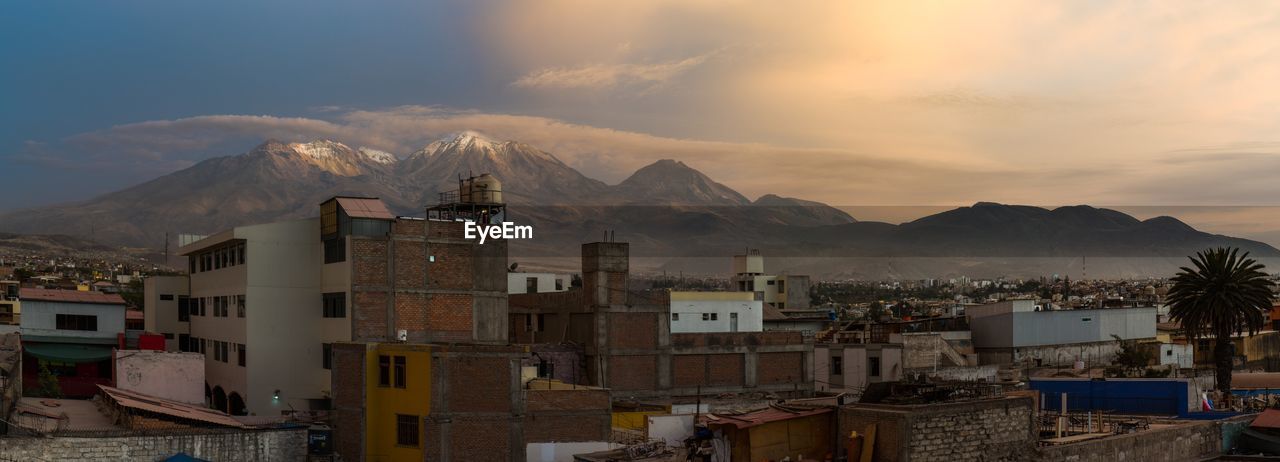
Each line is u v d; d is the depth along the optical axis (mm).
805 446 47219
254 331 73000
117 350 69125
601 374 82188
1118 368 82625
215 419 57719
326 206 74688
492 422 58812
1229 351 90438
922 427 44906
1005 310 101938
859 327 109812
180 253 88938
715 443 46906
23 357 73375
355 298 70688
